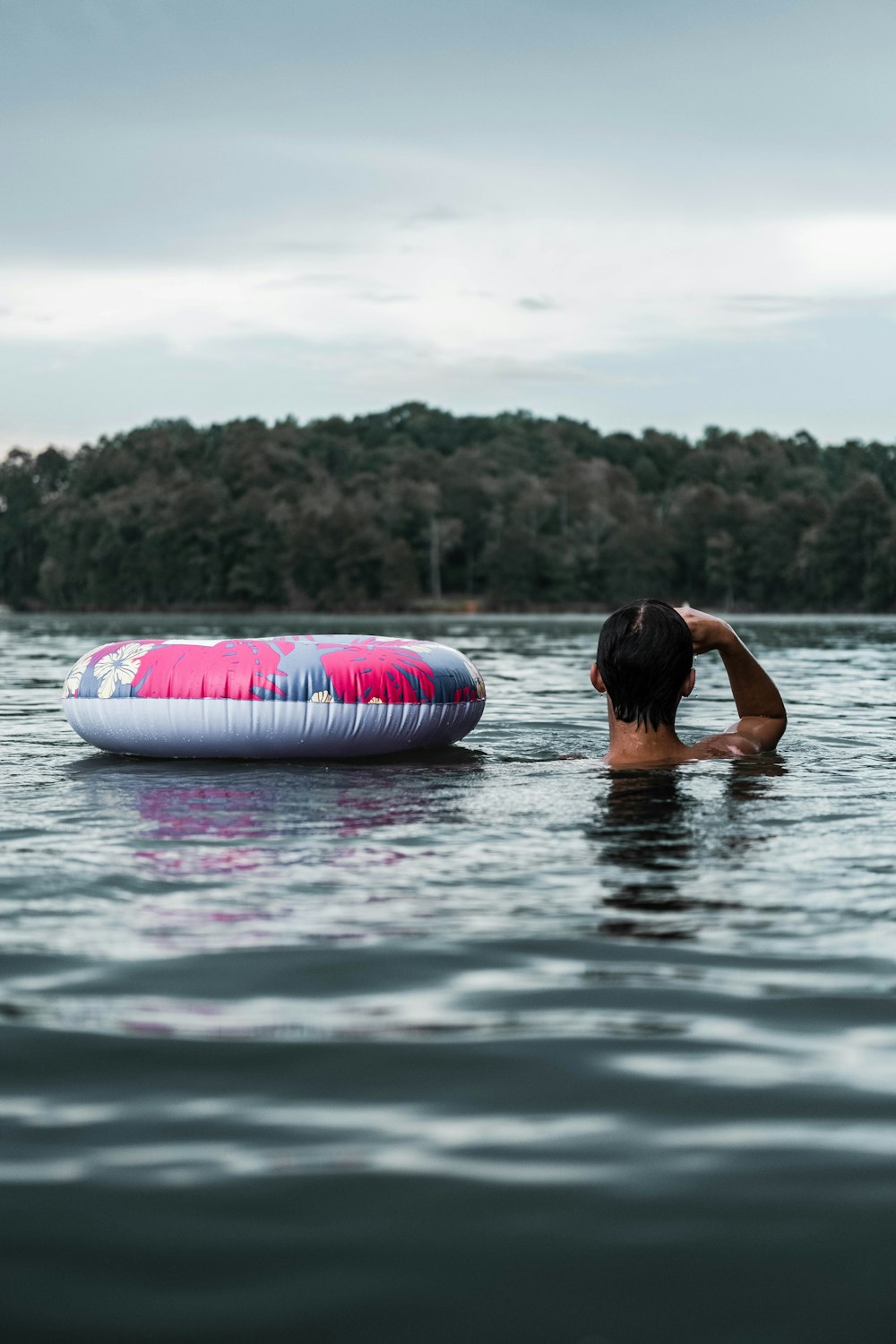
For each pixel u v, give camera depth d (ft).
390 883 9.62
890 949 7.91
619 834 11.23
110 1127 5.47
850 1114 5.57
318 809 12.82
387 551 400.06
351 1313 4.12
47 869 10.09
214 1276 4.33
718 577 377.71
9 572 526.98
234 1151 5.24
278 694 17.17
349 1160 5.16
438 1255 4.45
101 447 571.28
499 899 9.14
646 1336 3.98
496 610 389.19
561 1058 6.22
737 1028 6.61
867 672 40.93
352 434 605.31
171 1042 6.43
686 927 8.39
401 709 17.60
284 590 415.03
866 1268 4.34
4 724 22.85
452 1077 6.00
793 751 16.29
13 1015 6.82
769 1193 4.86
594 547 395.75
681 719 22.38
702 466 522.47
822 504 383.24
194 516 434.30
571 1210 4.75
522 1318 4.09
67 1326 4.06
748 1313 4.10
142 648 18.39
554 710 24.97
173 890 9.46
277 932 8.34
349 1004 7.00
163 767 16.58
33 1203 4.82
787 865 10.03
